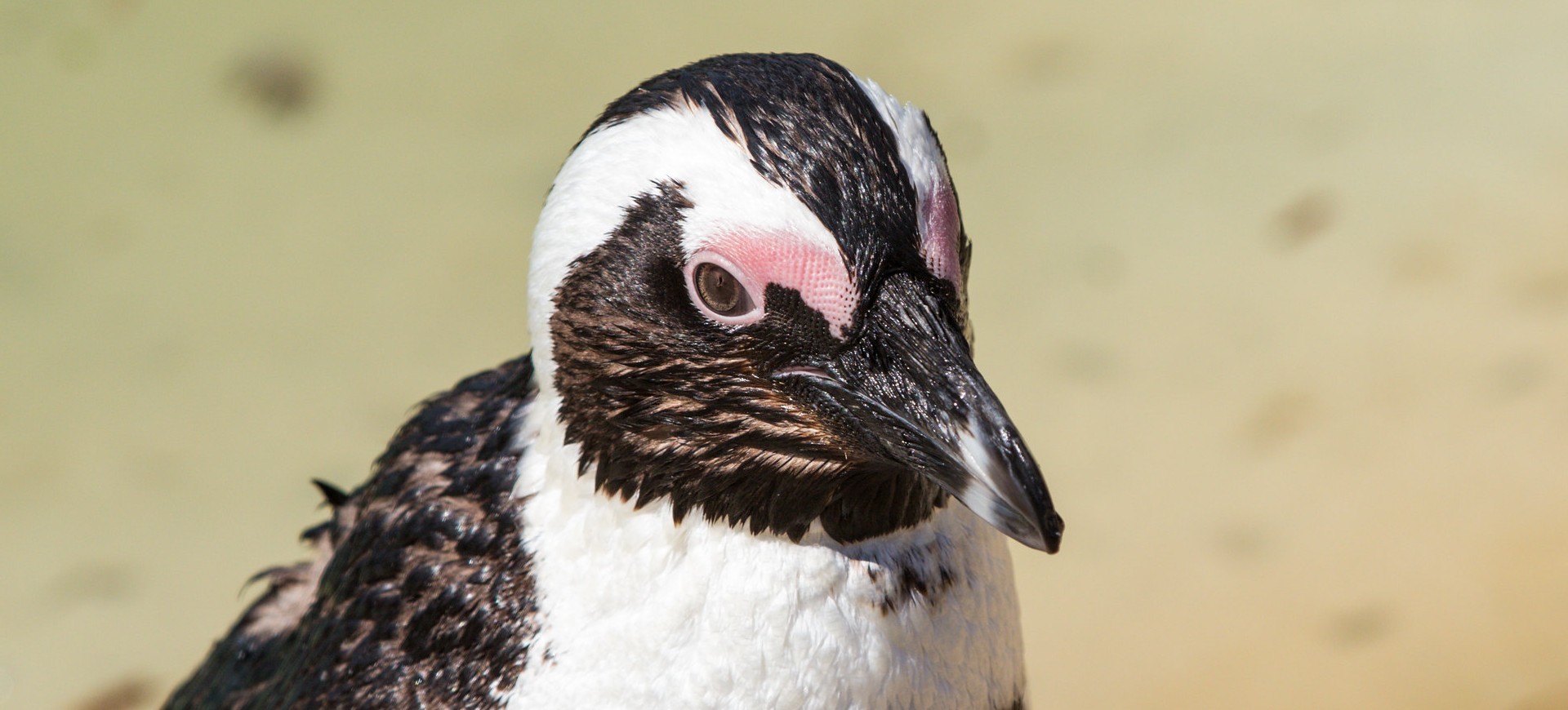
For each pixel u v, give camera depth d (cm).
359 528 592
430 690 544
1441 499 1084
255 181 1450
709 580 512
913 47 1508
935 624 536
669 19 1547
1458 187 1289
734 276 474
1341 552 1069
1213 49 1477
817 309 472
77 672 1111
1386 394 1155
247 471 1239
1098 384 1212
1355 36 1459
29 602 1155
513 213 1398
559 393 516
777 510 512
